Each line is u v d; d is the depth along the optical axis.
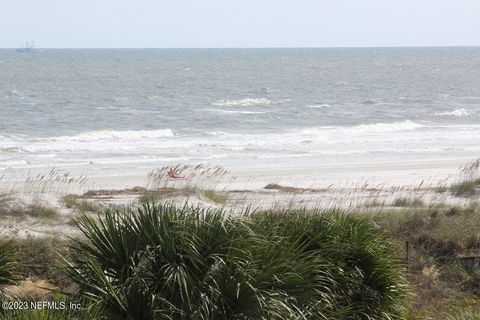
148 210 10.04
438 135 68.50
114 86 147.12
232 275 9.24
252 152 53.41
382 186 35.12
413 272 17.88
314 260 10.39
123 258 9.61
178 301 9.09
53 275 14.05
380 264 12.23
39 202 23.28
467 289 17.14
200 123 77.88
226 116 86.81
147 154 51.34
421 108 105.62
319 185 37.66
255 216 11.70
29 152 51.59
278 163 47.50
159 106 102.25
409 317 13.62
